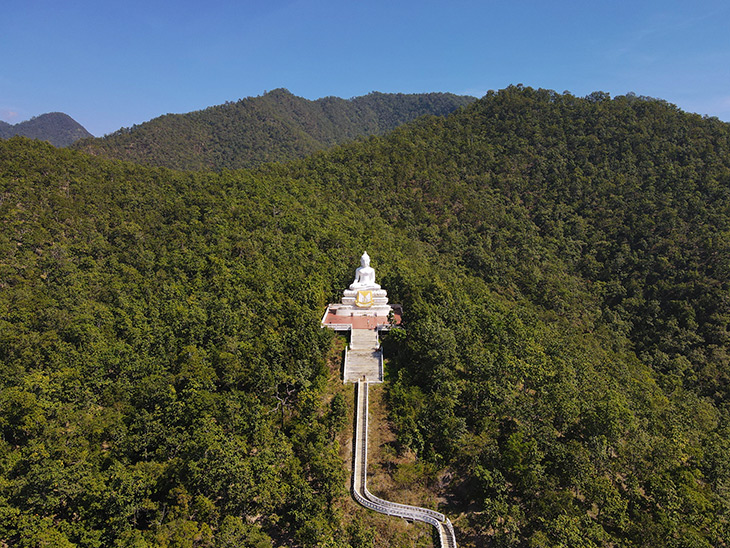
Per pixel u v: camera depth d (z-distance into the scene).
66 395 53.72
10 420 48.28
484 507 43.81
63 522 37.59
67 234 106.00
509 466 46.09
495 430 51.78
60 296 80.06
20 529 35.91
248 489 39.66
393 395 57.22
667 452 51.62
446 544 41.84
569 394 57.25
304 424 50.94
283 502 41.50
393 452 50.84
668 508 44.88
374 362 65.69
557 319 117.00
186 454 43.56
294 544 40.69
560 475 46.94
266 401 53.97
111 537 38.16
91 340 66.31
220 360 56.34
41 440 44.59
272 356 59.12
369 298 82.56
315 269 91.88
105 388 56.06
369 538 38.97
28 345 61.25
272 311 72.31
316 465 43.47
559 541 39.34
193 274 92.38
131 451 45.72
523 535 42.44
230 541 35.25
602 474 50.03
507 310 95.00
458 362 61.91
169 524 36.41
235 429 47.94
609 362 89.94
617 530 43.91
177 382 53.91
